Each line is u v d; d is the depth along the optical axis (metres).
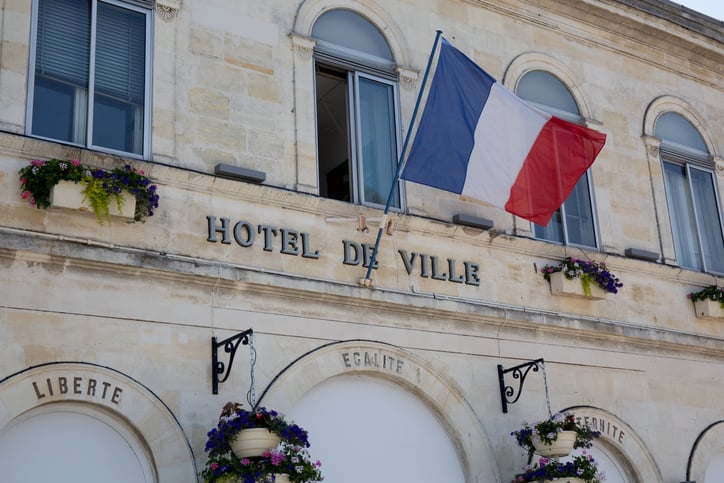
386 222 15.45
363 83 16.61
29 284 12.34
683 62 21.16
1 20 13.24
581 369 17.17
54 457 12.16
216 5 15.12
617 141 19.44
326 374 14.33
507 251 16.95
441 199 16.53
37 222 12.59
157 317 13.13
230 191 14.23
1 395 11.80
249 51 15.21
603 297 17.47
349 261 15.04
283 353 14.04
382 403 14.98
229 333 13.65
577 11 19.53
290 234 14.59
